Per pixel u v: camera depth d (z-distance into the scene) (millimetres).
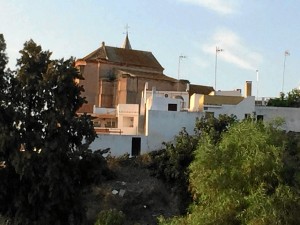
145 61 87188
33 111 42000
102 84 81000
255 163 25594
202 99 65062
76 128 42250
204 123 57219
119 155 60125
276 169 25562
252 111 63938
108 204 52188
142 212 52906
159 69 87500
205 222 25609
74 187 41625
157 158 57312
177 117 61594
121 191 53656
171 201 53906
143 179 56156
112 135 60188
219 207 25547
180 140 56531
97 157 42656
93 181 42688
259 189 25000
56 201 40094
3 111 40906
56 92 41750
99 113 74312
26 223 39594
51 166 39281
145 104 70625
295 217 24766
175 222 28812
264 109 64875
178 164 54750
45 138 41438
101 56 84062
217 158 26734
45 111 42031
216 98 65000
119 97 79188
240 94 79000
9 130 40312
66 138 41312
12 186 40844
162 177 56250
